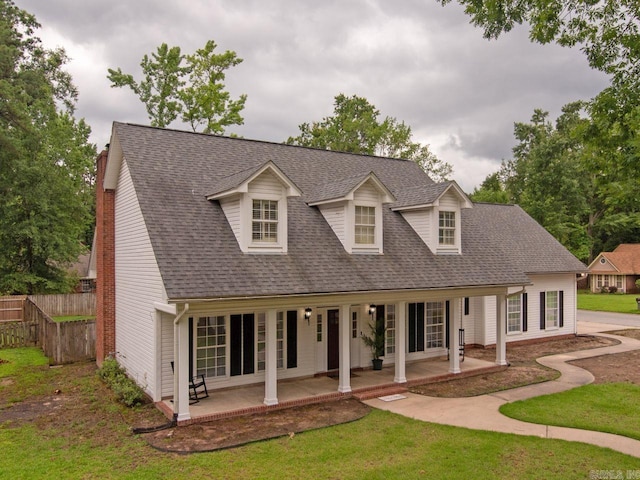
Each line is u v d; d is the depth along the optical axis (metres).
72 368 15.68
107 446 8.88
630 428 9.78
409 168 20.03
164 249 10.46
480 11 10.30
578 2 9.10
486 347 18.97
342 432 9.62
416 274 13.56
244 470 7.82
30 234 28.91
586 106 9.53
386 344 15.64
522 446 8.84
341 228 13.56
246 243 11.55
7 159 27.53
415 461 8.19
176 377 10.12
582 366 15.98
